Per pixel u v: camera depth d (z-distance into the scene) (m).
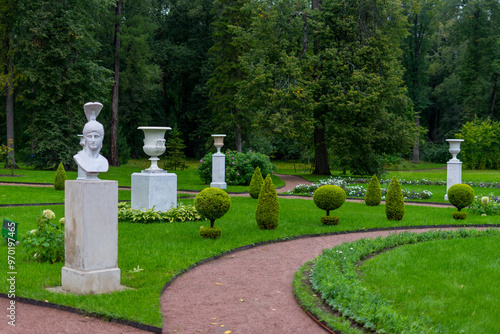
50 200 16.08
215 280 6.84
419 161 53.41
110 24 38.34
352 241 9.59
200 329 4.89
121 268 7.11
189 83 54.03
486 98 51.28
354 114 27.73
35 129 31.64
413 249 8.60
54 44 29.98
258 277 7.03
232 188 22.45
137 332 4.73
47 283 6.21
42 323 4.92
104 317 5.05
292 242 9.84
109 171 32.25
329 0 30.23
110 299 5.49
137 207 12.52
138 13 40.19
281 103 27.62
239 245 9.05
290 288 6.46
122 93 44.19
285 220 12.27
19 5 29.17
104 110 44.00
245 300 5.90
